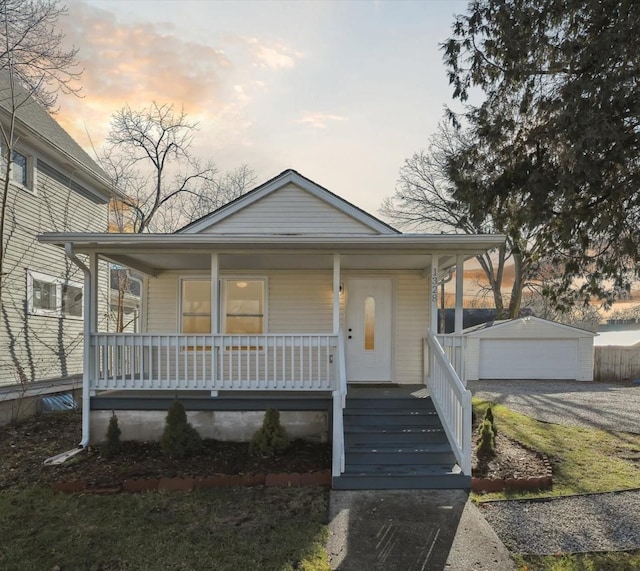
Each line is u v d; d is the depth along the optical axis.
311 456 7.06
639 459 7.23
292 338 7.77
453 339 7.91
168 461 6.94
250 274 10.07
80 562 4.38
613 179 6.68
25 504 5.67
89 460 7.07
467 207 8.49
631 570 4.14
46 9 10.95
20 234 11.56
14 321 11.25
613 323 28.19
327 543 4.69
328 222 10.20
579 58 6.34
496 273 27.70
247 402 7.82
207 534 4.88
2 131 10.03
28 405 10.28
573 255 7.86
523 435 8.65
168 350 7.83
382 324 9.96
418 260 8.75
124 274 19.09
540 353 19.84
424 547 4.58
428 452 6.62
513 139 7.95
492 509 5.43
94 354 7.91
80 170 13.85
